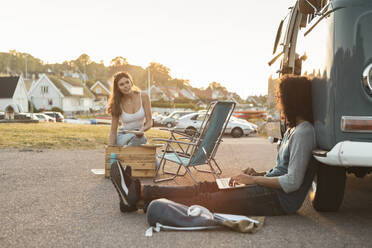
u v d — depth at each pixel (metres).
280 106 3.57
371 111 3.07
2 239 3.04
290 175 3.32
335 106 3.17
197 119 21.56
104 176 5.98
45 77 76.06
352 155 3.03
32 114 37.06
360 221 3.54
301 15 4.71
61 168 6.80
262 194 3.45
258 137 21.70
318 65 3.46
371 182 5.79
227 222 3.20
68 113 78.19
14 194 4.67
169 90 116.62
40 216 3.70
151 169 5.81
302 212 3.84
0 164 7.21
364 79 3.06
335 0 3.21
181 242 2.96
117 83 5.96
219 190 3.61
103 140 12.61
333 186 3.60
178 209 3.33
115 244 2.92
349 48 3.12
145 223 3.46
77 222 3.49
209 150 5.56
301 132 3.35
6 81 69.38
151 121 6.16
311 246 2.88
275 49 7.02
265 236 3.10
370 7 3.08
